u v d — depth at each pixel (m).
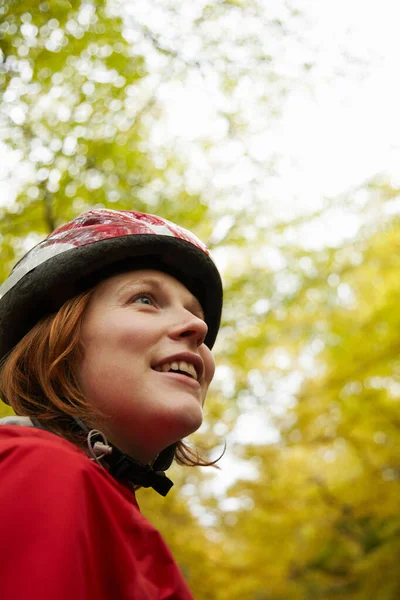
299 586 11.73
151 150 6.66
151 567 1.36
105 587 1.25
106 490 1.34
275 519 10.98
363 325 10.05
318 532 11.30
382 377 10.23
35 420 1.64
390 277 10.06
